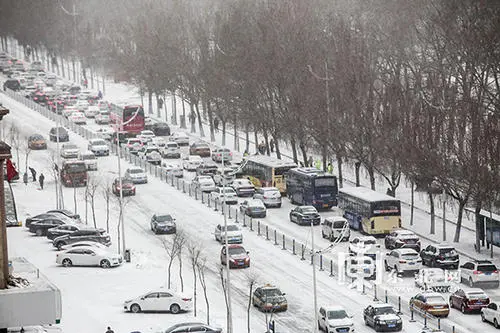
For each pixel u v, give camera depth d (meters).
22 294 113.38
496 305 194.25
